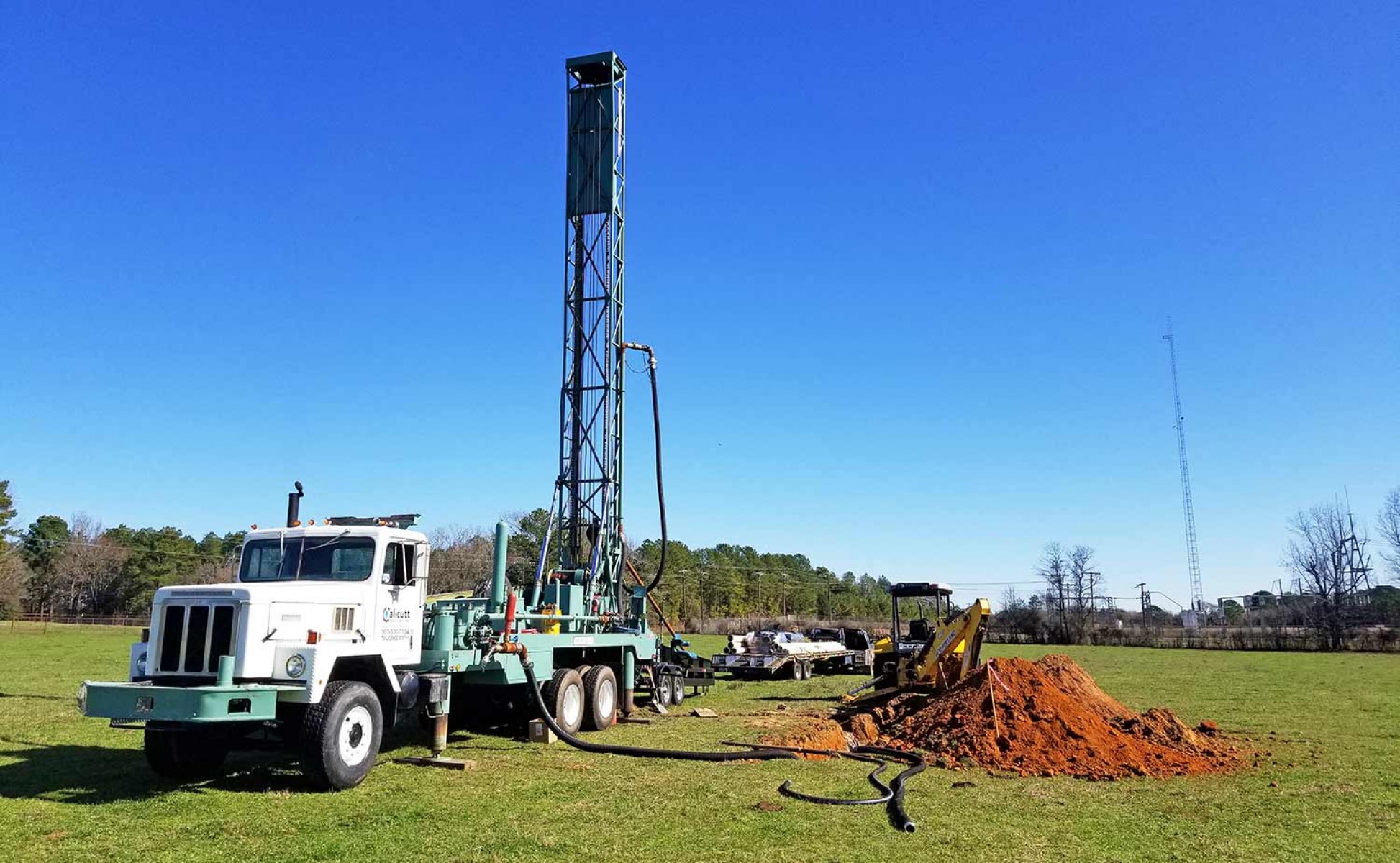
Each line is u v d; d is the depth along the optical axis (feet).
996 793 31.53
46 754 37.73
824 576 437.99
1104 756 37.65
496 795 29.81
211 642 29.89
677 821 26.40
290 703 30.50
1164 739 41.22
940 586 69.00
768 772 34.63
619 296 69.62
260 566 35.19
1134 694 72.64
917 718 44.70
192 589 30.60
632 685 53.72
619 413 67.92
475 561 125.39
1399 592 209.77
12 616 222.48
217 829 24.94
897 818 27.17
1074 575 209.26
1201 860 23.30
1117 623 208.44
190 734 32.19
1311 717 56.70
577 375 68.08
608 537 65.77
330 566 34.50
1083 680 46.52
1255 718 55.98
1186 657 136.15
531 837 24.34
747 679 89.10
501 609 41.27
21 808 27.53
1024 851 23.65
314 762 29.66
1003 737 38.91
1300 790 32.96
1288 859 23.65
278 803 28.32
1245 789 33.14
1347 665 115.34
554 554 66.18
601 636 50.44
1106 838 25.36
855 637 102.01
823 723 44.62
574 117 71.82
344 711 30.63
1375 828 27.17
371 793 29.99
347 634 32.53
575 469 66.80
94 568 270.46
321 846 23.22
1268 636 168.66
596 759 37.32
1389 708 62.34
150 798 29.12
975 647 49.65
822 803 28.91
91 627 204.74
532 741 42.04
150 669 30.01
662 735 45.16
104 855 22.39
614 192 70.18
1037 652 147.84
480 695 45.78
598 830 25.21
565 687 44.83
